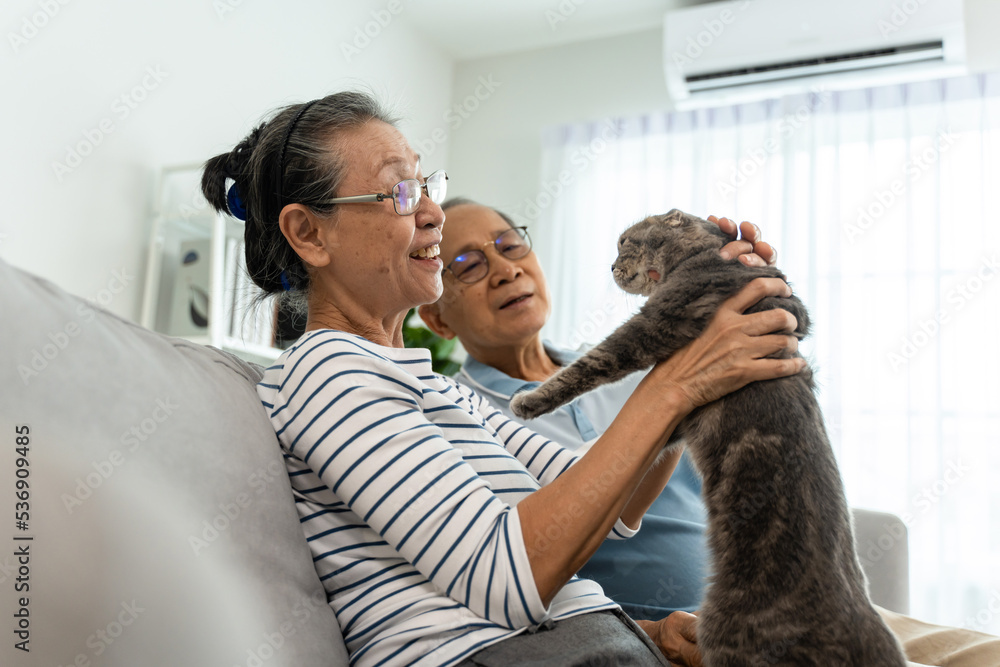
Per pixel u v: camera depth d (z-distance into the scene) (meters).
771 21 3.59
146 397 0.67
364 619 0.79
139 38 2.57
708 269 1.12
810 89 3.82
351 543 0.83
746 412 0.99
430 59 4.50
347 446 0.77
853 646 0.86
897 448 3.51
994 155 3.54
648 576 1.34
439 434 0.81
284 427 0.83
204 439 0.71
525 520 0.75
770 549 0.93
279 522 0.75
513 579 0.72
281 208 0.98
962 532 3.35
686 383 0.89
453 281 1.67
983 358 3.45
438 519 0.74
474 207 1.74
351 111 1.00
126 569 0.60
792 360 0.94
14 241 2.13
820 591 0.89
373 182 0.95
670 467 1.14
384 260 0.95
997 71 3.56
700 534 1.39
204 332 2.50
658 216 1.36
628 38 4.37
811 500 0.93
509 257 1.69
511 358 1.73
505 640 0.75
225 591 0.67
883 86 3.74
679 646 1.06
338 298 1.00
